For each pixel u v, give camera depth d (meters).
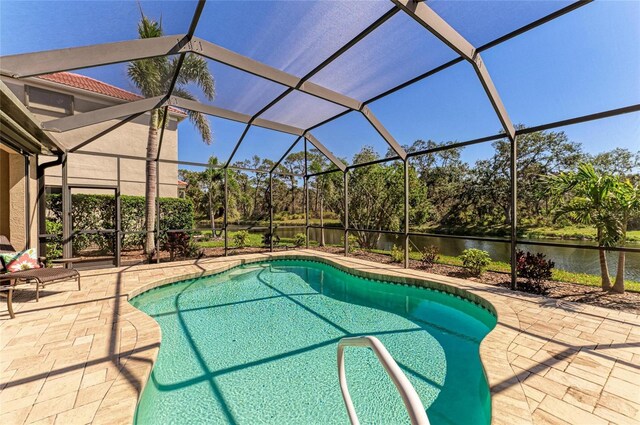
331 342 4.27
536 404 2.33
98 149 10.46
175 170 12.52
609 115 4.23
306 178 11.09
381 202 10.90
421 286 6.18
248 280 7.76
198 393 3.10
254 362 3.71
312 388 3.21
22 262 5.24
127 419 2.18
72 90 9.09
